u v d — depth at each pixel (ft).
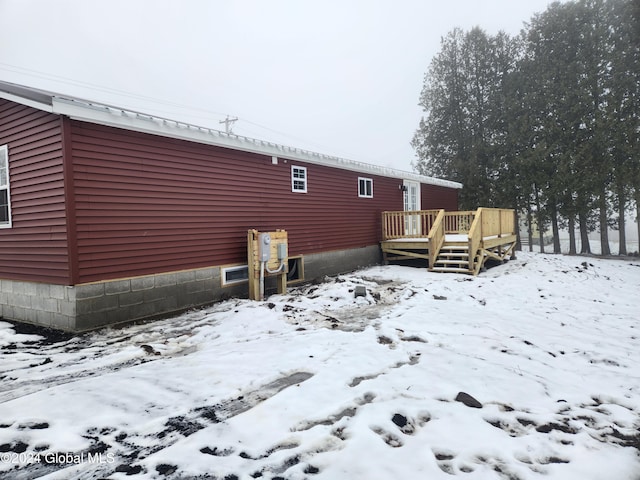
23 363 14.10
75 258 17.62
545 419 9.76
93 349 15.78
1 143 20.97
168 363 13.79
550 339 16.44
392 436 8.93
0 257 21.75
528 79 70.13
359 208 40.22
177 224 22.43
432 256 36.29
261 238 24.99
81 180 17.94
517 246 72.28
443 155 84.84
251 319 19.75
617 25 60.80
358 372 12.67
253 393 11.32
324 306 22.95
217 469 7.72
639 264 48.88
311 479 7.39
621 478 7.54
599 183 59.62
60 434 9.01
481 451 8.34
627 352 14.93
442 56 85.66
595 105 61.77
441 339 16.29
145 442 8.75
